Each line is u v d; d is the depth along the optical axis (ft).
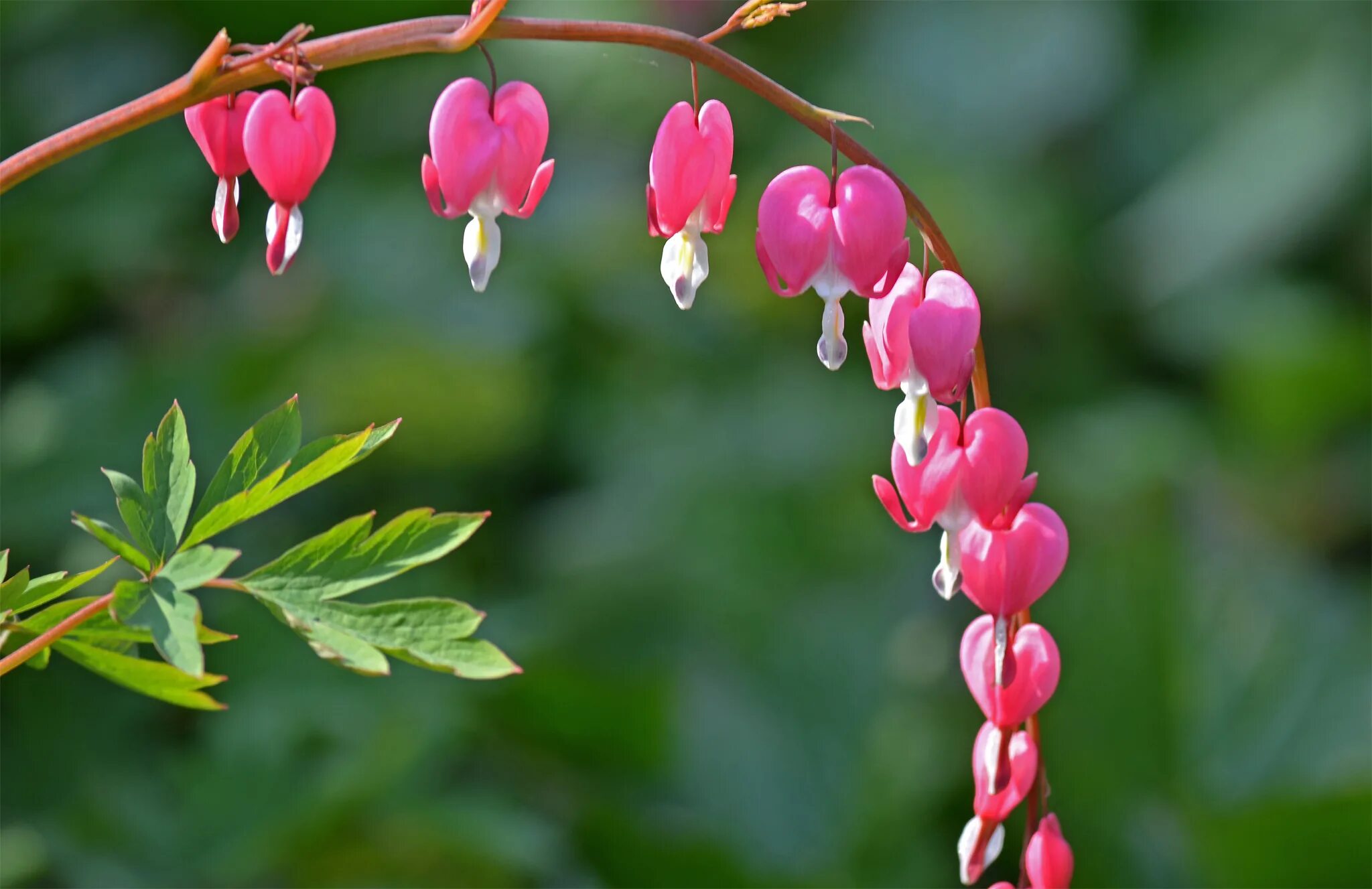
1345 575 29.63
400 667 20.70
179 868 18.08
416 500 25.50
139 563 7.63
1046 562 7.50
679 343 29.07
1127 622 23.22
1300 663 23.59
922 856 20.70
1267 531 30.58
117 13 26.07
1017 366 32.22
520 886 19.39
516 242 30.07
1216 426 32.01
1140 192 35.78
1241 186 34.91
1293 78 35.94
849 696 23.11
